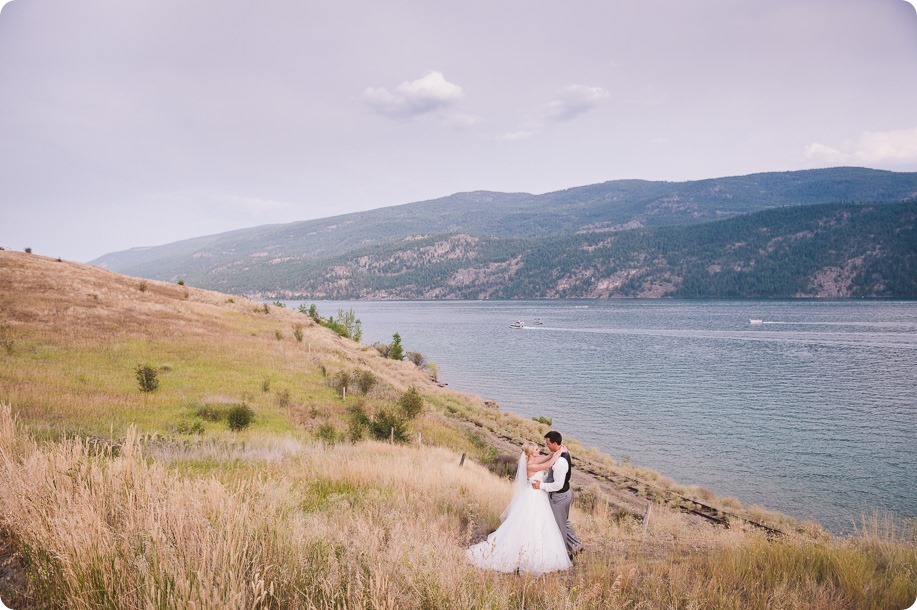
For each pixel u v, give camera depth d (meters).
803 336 117.19
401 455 16.66
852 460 35.66
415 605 3.73
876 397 56.28
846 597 4.92
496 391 62.56
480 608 3.94
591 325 163.25
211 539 3.88
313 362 40.41
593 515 13.22
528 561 5.86
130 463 5.09
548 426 43.44
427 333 148.50
